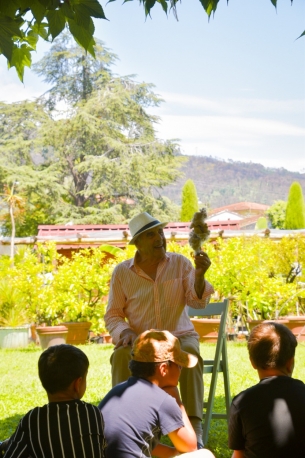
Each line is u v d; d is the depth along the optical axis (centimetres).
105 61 4919
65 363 279
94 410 279
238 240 1314
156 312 484
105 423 295
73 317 1334
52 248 1399
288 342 285
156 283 484
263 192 13088
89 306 1355
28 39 364
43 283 1357
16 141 4438
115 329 480
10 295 1341
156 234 488
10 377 872
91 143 4488
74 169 4662
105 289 1327
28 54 368
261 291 1281
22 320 1331
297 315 1345
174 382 325
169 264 491
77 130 4481
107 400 305
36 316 1355
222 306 505
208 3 356
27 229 4200
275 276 1373
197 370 452
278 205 5856
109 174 4347
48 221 4284
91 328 1338
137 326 489
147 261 494
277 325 292
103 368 920
